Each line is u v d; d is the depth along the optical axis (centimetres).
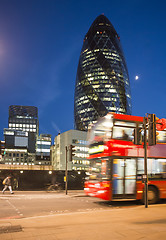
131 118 1731
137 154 1678
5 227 866
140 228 809
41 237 707
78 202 1869
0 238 698
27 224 928
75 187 3584
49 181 3575
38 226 884
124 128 1684
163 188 1700
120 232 755
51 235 731
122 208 1487
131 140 1684
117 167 1605
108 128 1662
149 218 1044
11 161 16312
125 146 1655
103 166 1664
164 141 1784
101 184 1638
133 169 1647
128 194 1602
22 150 16762
